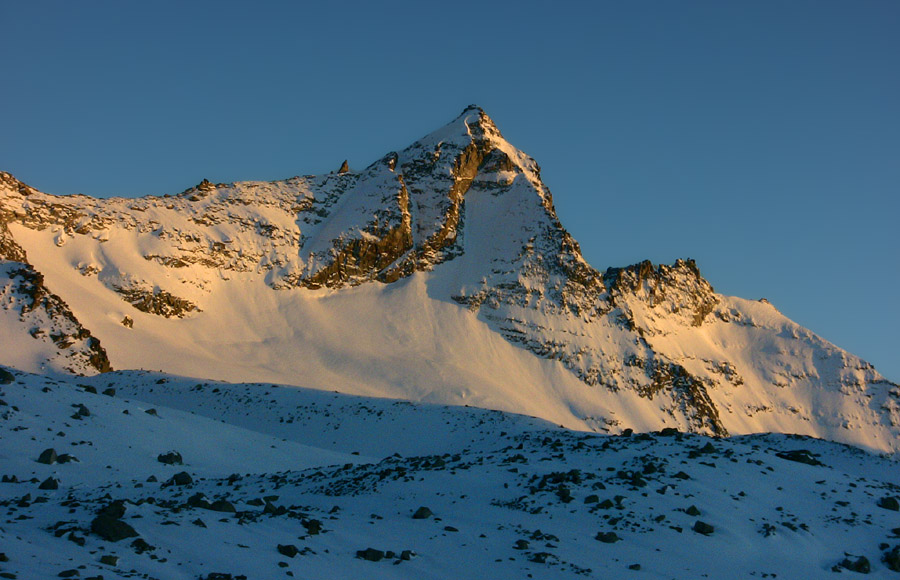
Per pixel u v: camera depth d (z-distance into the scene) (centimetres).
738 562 2975
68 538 2423
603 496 3444
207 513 2923
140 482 4009
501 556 2878
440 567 2761
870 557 3131
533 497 3466
